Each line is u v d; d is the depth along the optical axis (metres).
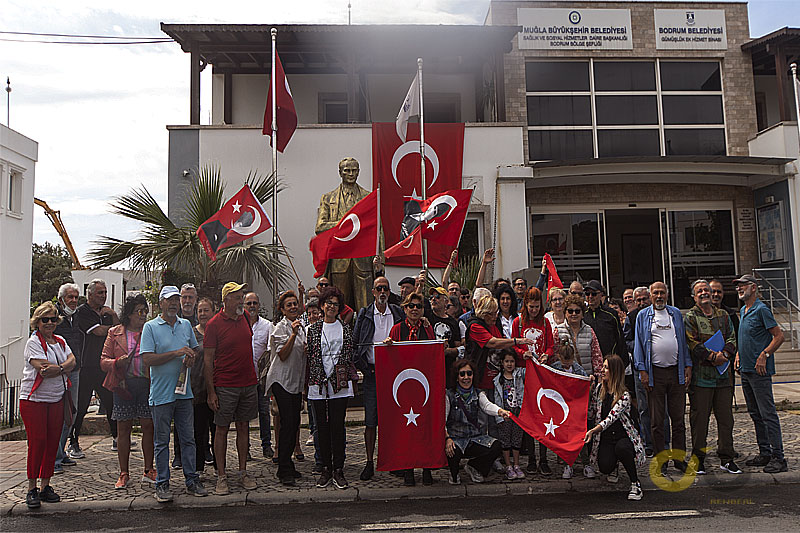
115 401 7.10
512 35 15.32
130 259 11.91
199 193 12.36
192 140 14.09
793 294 15.45
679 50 17.23
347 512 6.21
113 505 6.49
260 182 13.92
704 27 17.31
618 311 8.77
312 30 14.74
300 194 14.10
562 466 7.60
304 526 5.77
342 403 6.96
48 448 6.52
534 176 14.99
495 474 7.32
